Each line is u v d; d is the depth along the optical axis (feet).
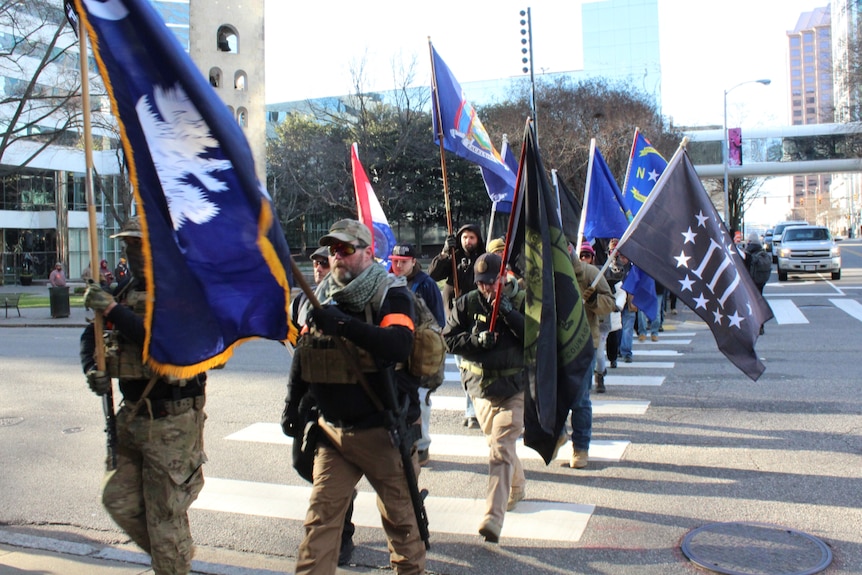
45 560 15.28
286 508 18.37
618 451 22.00
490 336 15.90
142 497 12.06
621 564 14.58
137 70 10.50
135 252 12.07
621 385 31.83
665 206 20.24
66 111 93.45
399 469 12.02
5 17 102.47
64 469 21.77
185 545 11.98
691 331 50.60
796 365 34.78
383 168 137.49
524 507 17.78
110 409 11.78
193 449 12.13
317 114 163.94
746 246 60.75
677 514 17.01
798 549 14.82
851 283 84.53
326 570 11.64
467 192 160.45
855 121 122.21
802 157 191.83
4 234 179.83
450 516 17.43
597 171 30.35
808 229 95.66
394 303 11.82
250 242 11.23
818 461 20.33
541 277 15.92
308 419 12.56
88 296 11.09
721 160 196.65
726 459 20.86
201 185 10.94
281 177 133.59
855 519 16.26
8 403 30.99
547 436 15.66
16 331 66.18
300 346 12.28
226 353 11.30
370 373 11.79
